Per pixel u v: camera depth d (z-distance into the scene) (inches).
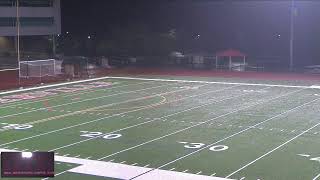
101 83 1191.6
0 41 2036.2
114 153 544.1
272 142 590.6
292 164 496.4
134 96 976.9
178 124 699.4
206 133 641.0
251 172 470.3
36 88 1100.5
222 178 452.4
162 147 569.9
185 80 1247.5
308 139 604.1
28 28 2001.7
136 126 687.7
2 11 1918.1
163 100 920.9
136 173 470.6
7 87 1120.2
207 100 917.8
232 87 1109.1
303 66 1638.8
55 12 2098.9
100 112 800.3
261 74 1406.3
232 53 1550.2
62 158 523.2
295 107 835.4
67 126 689.0
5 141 598.2
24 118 749.3
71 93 1022.4
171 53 1941.4
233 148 563.8
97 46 2159.2
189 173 469.4
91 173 470.6
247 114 772.6
